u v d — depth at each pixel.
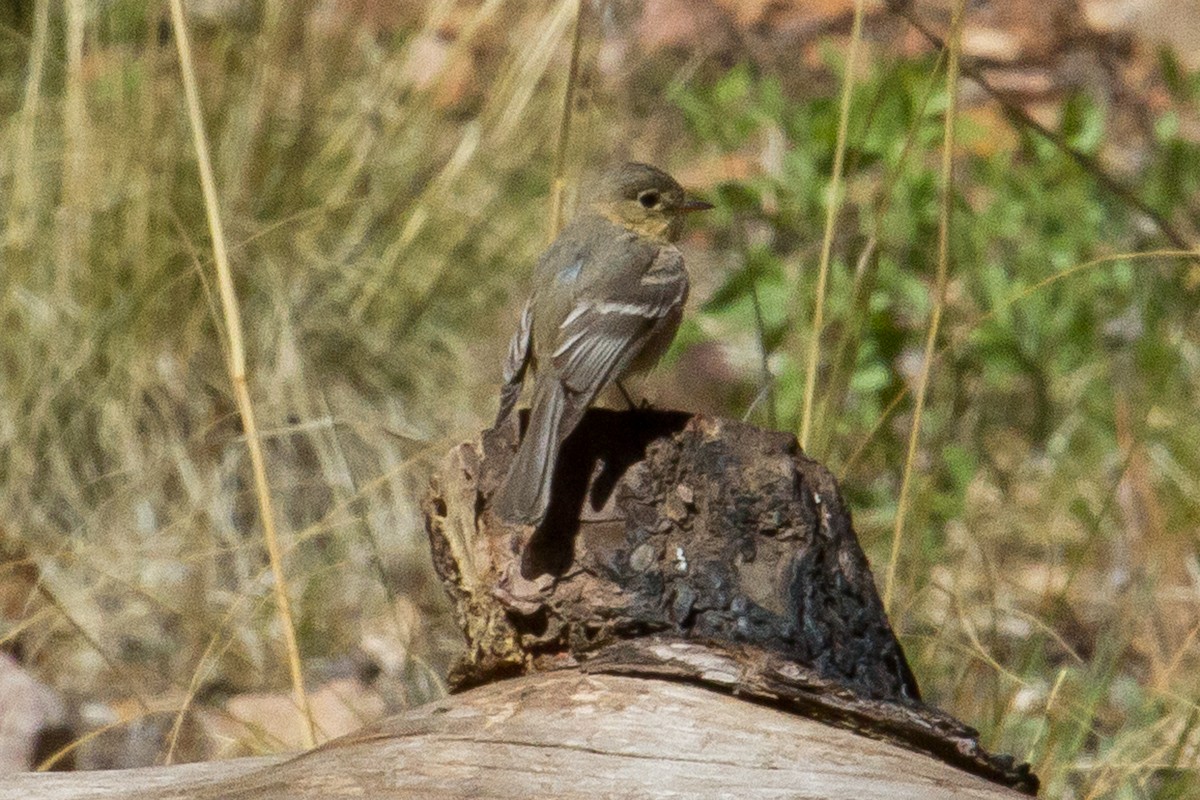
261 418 12.54
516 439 7.28
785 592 6.63
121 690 10.77
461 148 14.26
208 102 13.56
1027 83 16.52
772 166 13.60
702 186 13.82
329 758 6.28
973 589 10.88
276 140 13.77
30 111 13.09
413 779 6.08
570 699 6.19
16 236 12.87
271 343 12.95
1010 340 11.86
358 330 13.43
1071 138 12.79
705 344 12.67
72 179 13.00
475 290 14.02
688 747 6.03
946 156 8.80
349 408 12.84
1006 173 12.91
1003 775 6.35
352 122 14.33
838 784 5.95
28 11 14.70
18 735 9.55
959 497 10.97
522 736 6.11
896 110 11.97
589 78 14.33
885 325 11.31
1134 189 13.95
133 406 12.48
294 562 11.81
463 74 15.84
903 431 12.15
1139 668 10.48
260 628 11.02
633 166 9.80
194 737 10.20
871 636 6.76
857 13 9.12
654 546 6.68
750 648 6.36
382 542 11.92
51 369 12.62
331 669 10.90
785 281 11.45
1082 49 17.23
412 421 12.98
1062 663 10.54
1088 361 12.76
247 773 6.70
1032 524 11.62
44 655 11.05
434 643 11.11
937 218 12.19
